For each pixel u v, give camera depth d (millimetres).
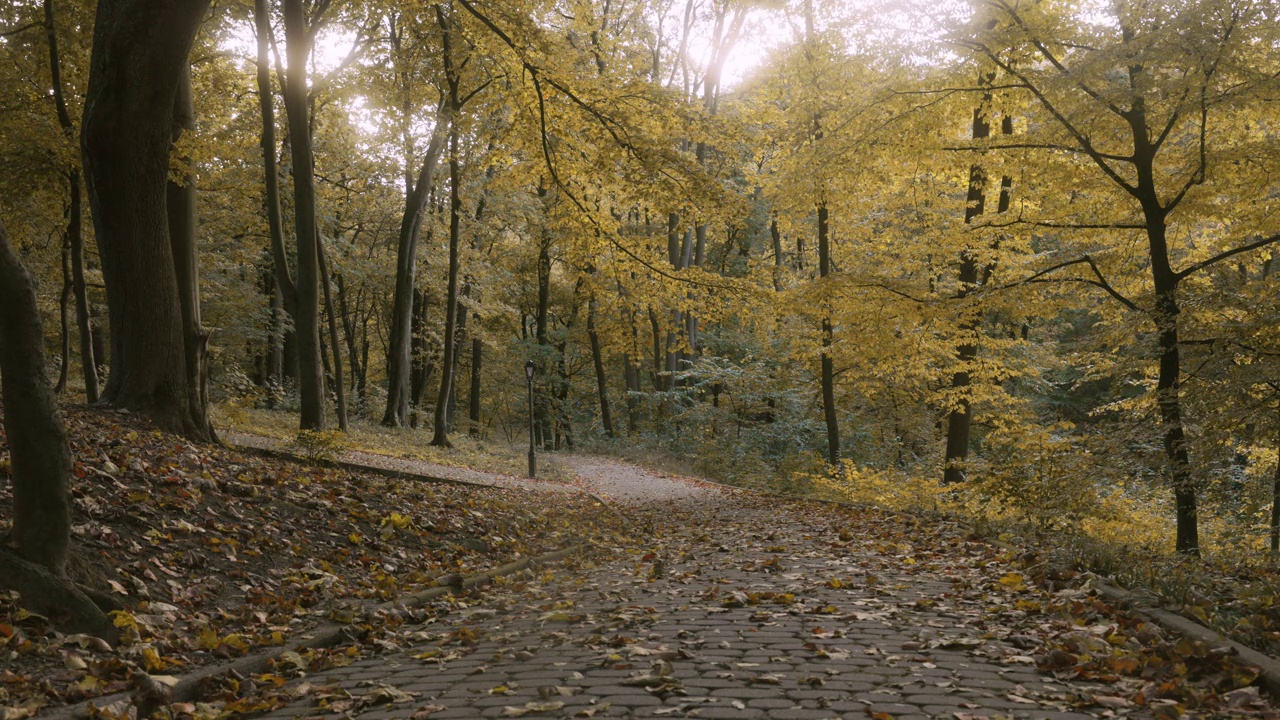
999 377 17875
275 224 17281
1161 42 11086
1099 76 12070
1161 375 12281
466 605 7043
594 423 46719
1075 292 15016
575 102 13312
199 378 12945
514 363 49344
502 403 54938
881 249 19531
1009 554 8102
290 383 33062
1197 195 12906
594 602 6961
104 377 29000
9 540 5195
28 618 4812
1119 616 5402
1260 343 10656
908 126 15023
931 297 15500
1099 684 4156
